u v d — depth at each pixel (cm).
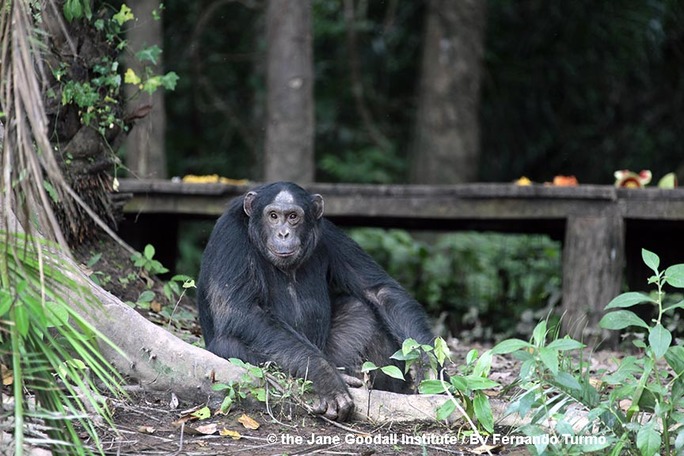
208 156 3191
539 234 1848
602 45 3259
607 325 726
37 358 625
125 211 1527
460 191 1505
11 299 584
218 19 3094
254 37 3098
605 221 1438
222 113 3200
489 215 1498
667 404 712
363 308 987
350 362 962
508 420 812
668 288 1638
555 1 3206
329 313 982
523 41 3288
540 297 1823
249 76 3161
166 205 1529
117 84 1088
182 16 3017
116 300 862
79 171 1107
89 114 1088
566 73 3322
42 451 656
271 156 2236
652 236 1648
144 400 842
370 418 830
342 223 1781
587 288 1429
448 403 765
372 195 1552
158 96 2242
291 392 827
